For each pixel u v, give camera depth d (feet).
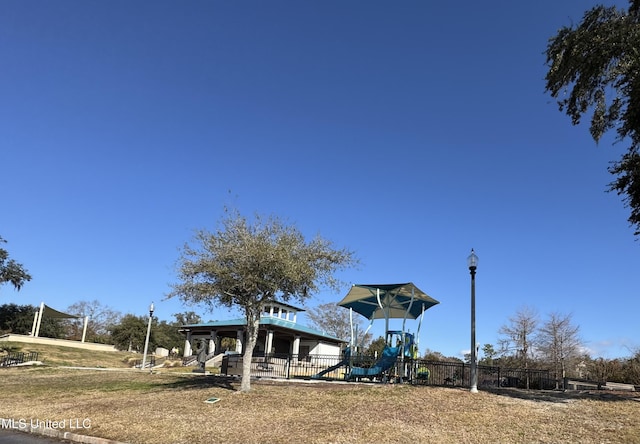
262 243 52.42
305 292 55.21
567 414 39.22
